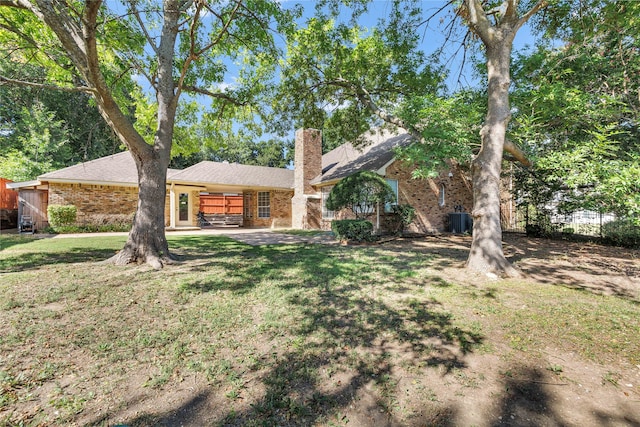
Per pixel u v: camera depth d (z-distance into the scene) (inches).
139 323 140.6
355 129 542.9
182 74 277.0
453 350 119.7
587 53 308.0
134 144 263.9
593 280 219.5
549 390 96.1
